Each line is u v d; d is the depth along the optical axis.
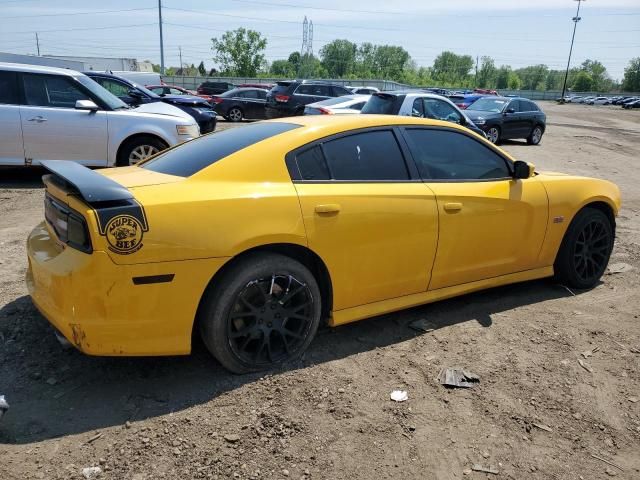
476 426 2.80
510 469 2.51
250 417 2.79
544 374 3.31
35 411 2.78
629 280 5.00
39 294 2.99
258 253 3.06
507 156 4.23
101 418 2.75
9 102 7.92
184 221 2.78
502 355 3.52
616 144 19.56
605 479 2.48
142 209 2.70
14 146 7.97
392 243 3.48
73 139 8.18
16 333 3.54
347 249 3.30
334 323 3.42
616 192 4.84
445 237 3.72
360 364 3.33
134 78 23.30
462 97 29.16
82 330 2.68
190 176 3.04
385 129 3.68
